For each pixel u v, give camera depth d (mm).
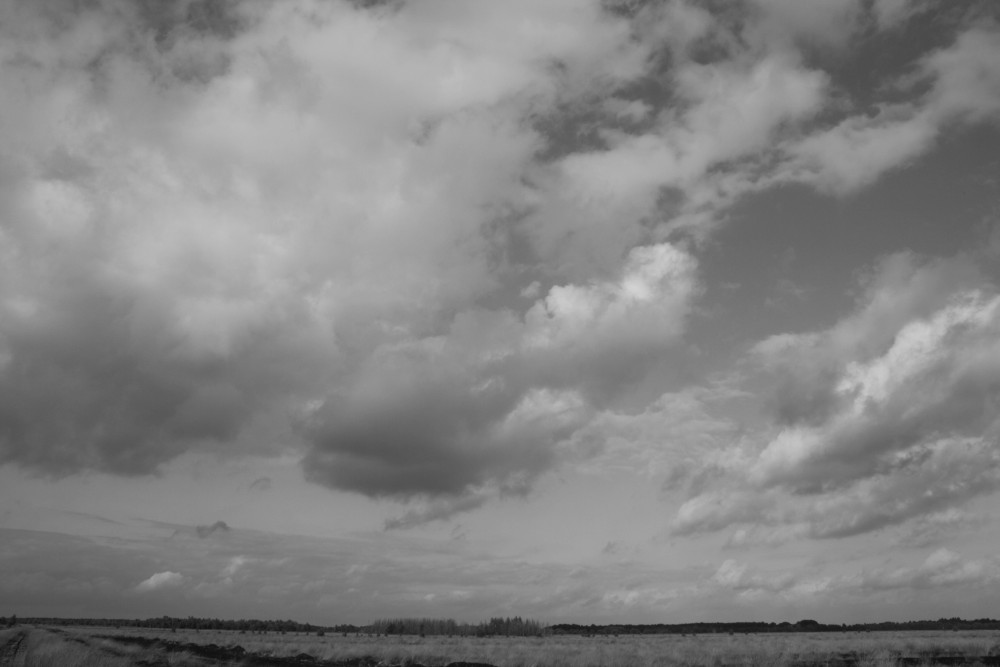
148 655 44125
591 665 40000
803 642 62219
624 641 87000
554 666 40000
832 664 39250
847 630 171875
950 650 47969
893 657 39500
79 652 36938
